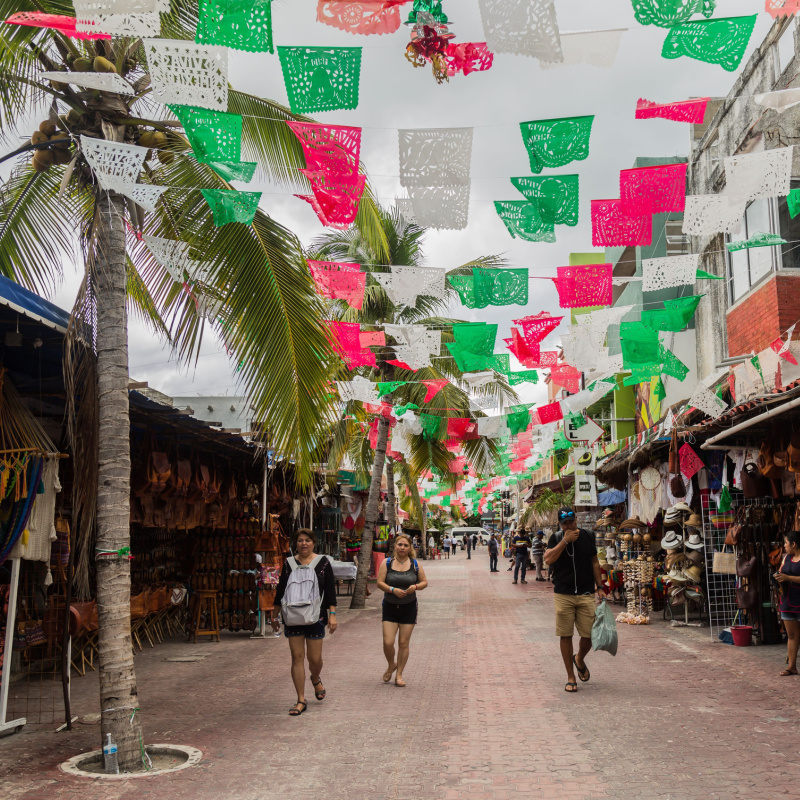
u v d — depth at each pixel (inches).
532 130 204.1
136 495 426.3
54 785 221.3
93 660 433.4
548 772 219.3
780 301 510.3
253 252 301.7
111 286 264.4
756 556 456.8
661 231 760.3
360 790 209.5
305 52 180.4
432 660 427.5
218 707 314.5
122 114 280.7
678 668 380.2
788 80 503.8
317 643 315.0
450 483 933.2
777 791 198.7
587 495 696.4
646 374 502.3
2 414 283.7
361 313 707.4
